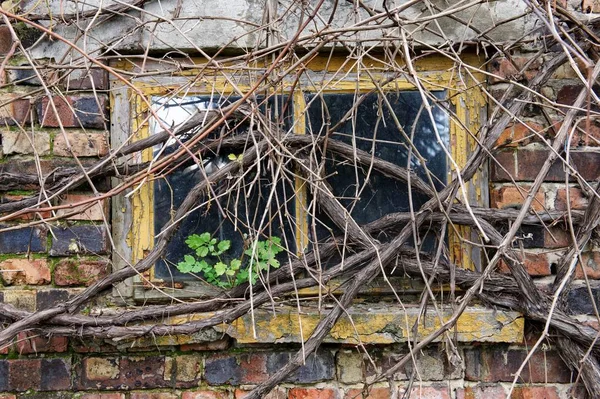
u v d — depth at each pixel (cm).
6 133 201
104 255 202
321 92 194
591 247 201
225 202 205
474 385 199
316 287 203
